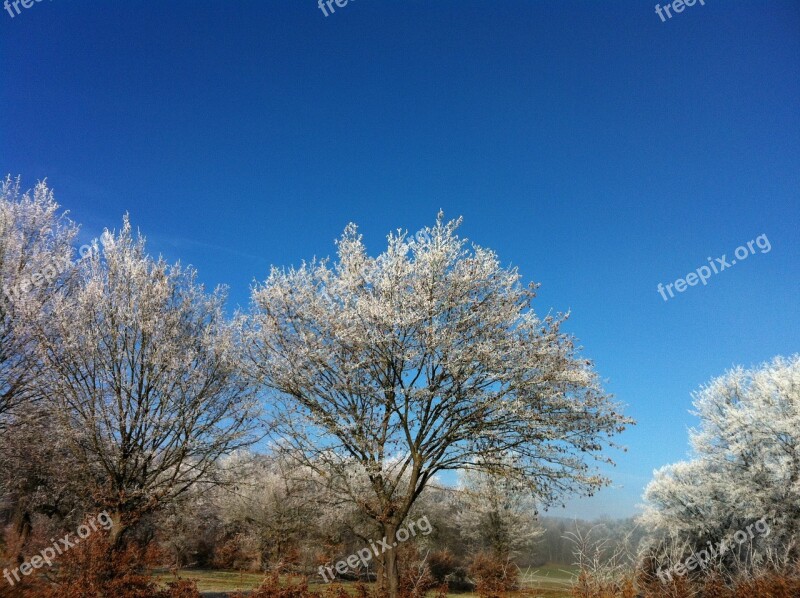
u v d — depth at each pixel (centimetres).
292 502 2453
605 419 1291
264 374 1430
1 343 1510
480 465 1307
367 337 1322
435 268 1373
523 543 3042
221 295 1820
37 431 1577
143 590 1343
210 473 1641
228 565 3089
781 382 2480
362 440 1286
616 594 1152
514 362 1323
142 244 1705
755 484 2473
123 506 1468
